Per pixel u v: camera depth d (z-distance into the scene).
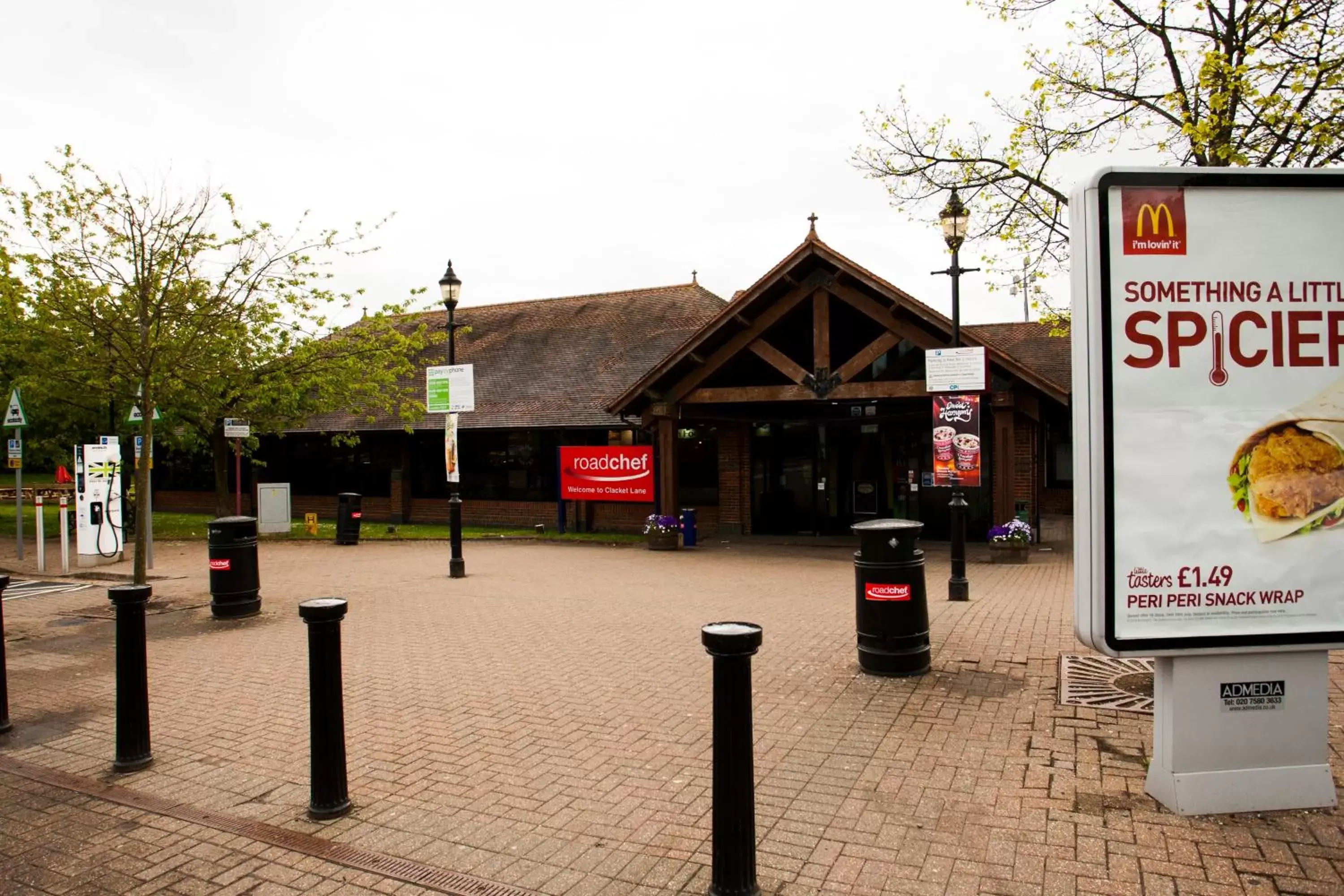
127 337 11.28
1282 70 8.81
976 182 11.30
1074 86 10.41
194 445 22.75
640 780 5.12
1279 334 4.41
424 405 23.27
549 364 25.09
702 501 21.50
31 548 18.11
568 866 4.04
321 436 26.17
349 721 6.32
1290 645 4.36
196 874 4.04
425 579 13.88
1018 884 3.74
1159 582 4.38
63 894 3.87
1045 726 5.79
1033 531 17.59
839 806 4.58
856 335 19.95
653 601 11.53
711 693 6.93
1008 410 15.67
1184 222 4.39
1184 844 4.04
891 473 19.89
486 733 6.00
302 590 12.71
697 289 27.16
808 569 15.09
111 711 6.75
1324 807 4.38
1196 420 4.39
